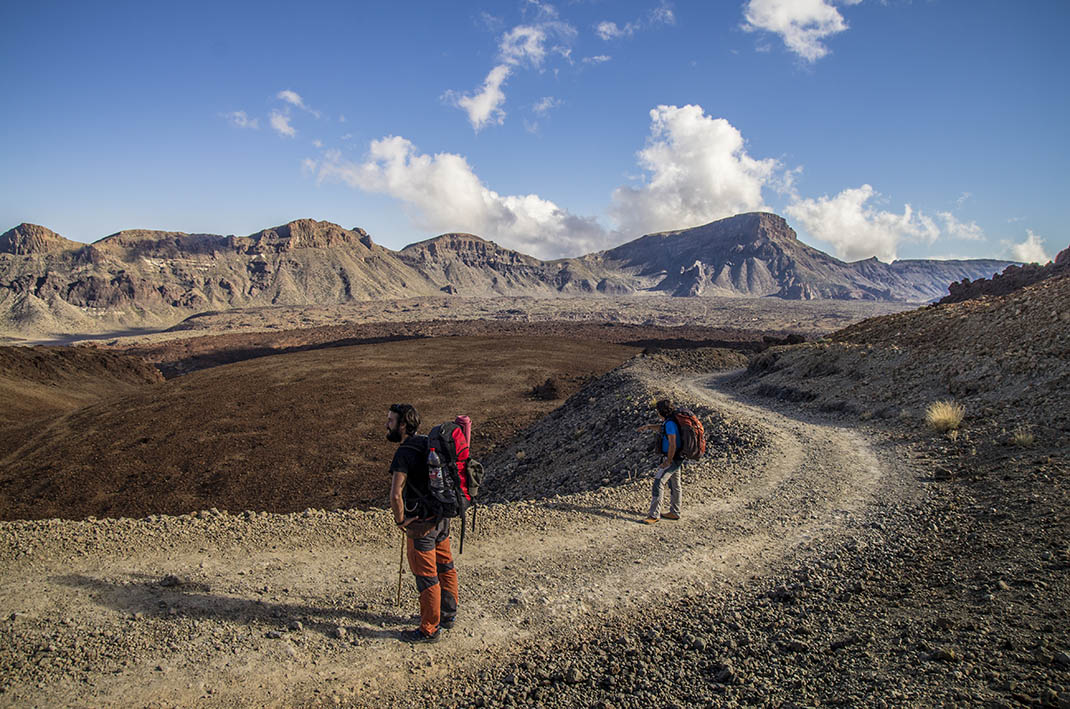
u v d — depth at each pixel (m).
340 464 37.31
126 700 3.62
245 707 3.69
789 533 7.85
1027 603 4.88
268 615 4.83
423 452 4.73
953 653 4.04
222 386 62.19
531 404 53.78
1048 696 3.30
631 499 9.09
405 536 4.98
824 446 14.33
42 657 3.95
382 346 93.31
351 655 4.35
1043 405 14.06
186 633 4.41
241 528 6.76
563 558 6.58
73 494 32.75
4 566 5.28
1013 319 22.95
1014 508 7.99
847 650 4.45
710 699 3.88
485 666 4.42
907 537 7.55
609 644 4.84
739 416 18.28
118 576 5.30
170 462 38.03
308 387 61.38
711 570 6.50
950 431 14.45
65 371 78.12
